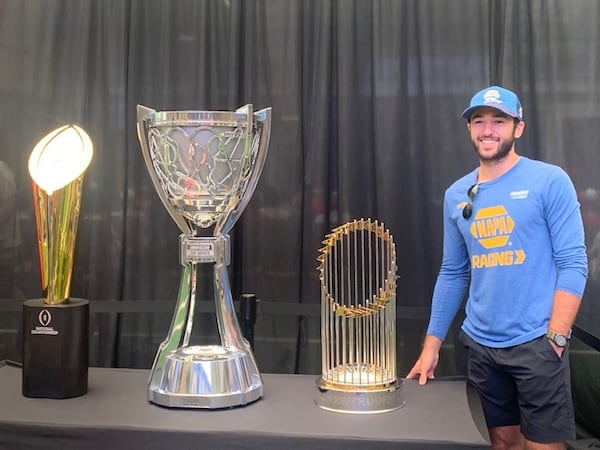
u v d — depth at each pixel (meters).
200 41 2.23
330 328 1.41
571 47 2.13
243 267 2.26
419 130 2.20
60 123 2.30
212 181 1.38
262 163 1.42
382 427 1.20
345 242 2.16
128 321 2.34
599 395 2.18
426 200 2.20
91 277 2.30
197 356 1.36
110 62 2.28
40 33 2.30
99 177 2.30
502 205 1.64
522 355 1.62
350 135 2.18
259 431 1.17
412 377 1.62
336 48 2.21
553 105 2.14
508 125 1.63
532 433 1.64
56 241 1.39
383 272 1.46
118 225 2.29
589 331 2.13
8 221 2.32
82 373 1.39
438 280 1.81
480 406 1.39
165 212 2.29
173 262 2.30
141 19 2.27
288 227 2.24
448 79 2.18
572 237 1.59
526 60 2.15
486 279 1.67
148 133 1.38
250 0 2.24
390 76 2.18
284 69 2.22
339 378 1.34
